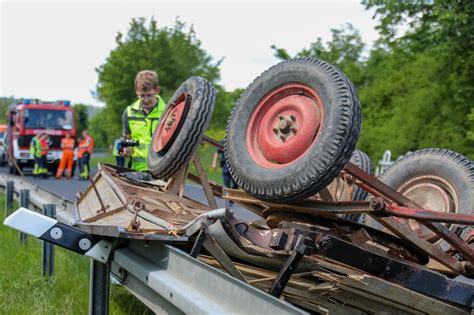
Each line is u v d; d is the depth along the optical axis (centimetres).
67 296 606
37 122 2900
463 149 2403
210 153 3406
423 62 2644
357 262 376
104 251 423
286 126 411
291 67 421
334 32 3959
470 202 455
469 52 2159
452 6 1998
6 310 582
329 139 376
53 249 698
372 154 2928
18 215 400
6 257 802
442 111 2488
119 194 502
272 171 404
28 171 3284
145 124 723
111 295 625
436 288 377
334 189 489
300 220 427
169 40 5019
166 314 363
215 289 301
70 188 2122
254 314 265
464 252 400
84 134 2706
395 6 2112
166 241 378
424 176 495
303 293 382
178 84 4984
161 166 541
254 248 373
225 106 4866
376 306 379
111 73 4947
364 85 3800
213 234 373
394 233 397
